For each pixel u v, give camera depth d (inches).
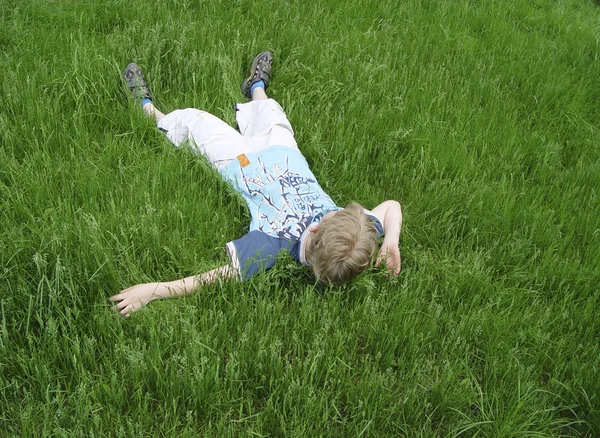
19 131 135.3
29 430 90.7
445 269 128.6
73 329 103.4
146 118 145.2
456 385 107.9
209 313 109.6
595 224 144.9
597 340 121.0
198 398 98.6
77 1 181.5
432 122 167.0
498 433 100.9
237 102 160.6
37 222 118.3
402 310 115.5
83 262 110.0
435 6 226.8
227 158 138.4
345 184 146.2
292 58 174.9
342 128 155.3
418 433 100.2
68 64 152.6
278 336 110.2
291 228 123.3
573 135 182.9
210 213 127.9
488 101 185.6
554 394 109.2
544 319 121.9
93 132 142.9
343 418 102.0
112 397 96.6
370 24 204.4
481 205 143.2
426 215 143.2
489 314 120.0
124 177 130.9
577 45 231.0
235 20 184.5
